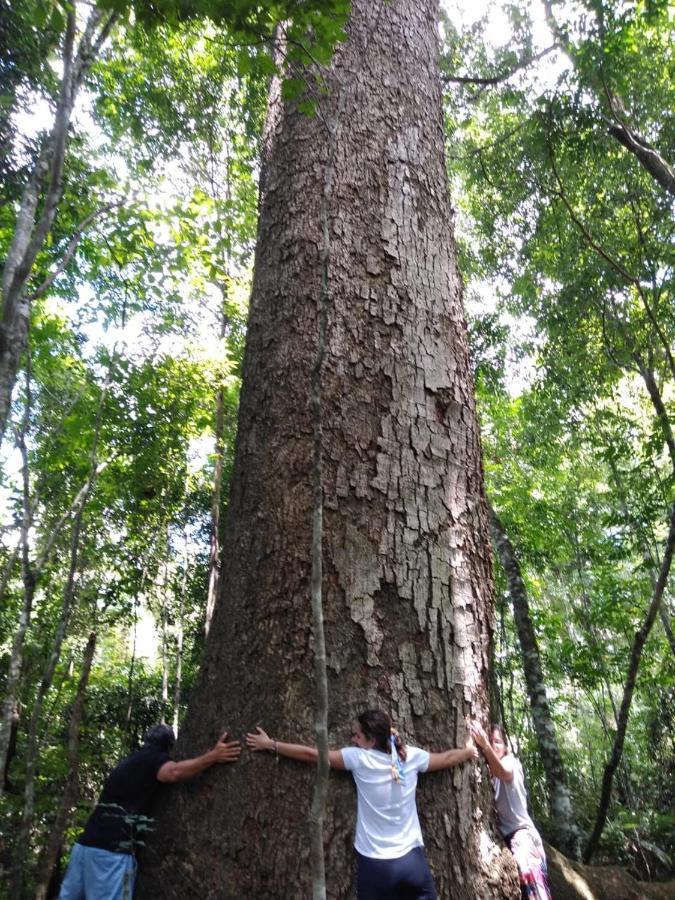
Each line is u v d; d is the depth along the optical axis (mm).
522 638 9359
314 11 3381
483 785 3287
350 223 4207
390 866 2799
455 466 3805
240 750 3133
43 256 8594
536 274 11766
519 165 11367
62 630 5605
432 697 3244
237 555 3621
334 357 3816
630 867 8312
